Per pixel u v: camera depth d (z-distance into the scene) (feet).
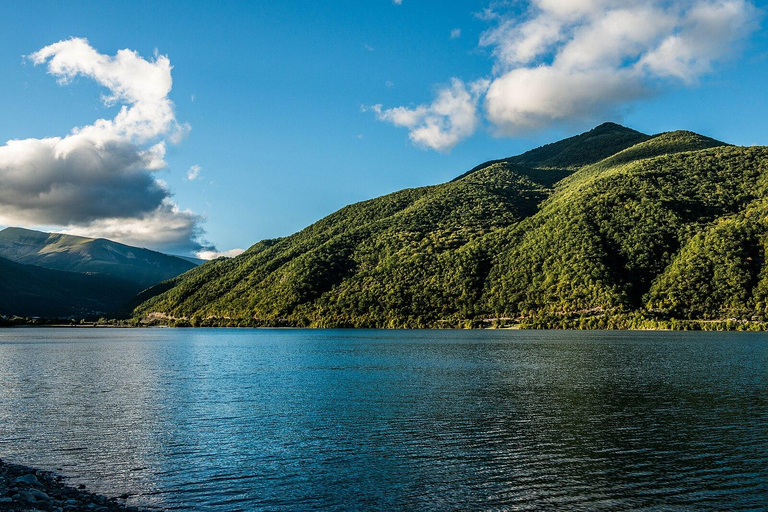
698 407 184.55
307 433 149.38
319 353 419.95
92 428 157.17
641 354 379.35
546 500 101.65
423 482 110.42
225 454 129.59
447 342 538.47
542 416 170.50
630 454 129.39
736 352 390.83
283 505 99.09
